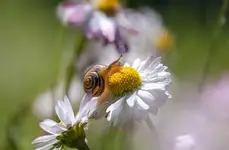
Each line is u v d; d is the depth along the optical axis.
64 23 0.41
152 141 0.34
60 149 0.21
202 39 0.68
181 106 0.32
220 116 0.26
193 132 0.25
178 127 0.27
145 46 0.46
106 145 0.37
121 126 0.21
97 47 0.40
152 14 0.49
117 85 0.22
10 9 1.36
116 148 0.37
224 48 0.55
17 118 0.39
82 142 0.21
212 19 0.68
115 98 0.22
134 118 0.21
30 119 0.43
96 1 0.40
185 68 0.52
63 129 0.21
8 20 1.29
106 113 0.22
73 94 0.40
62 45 0.45
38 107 0.44
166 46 0.48
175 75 0.47
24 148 0.39
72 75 0.38
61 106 0.21
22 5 1.40
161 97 0.22
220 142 0.24
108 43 0.38
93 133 0.38
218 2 0.68
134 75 0.22
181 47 0.56
